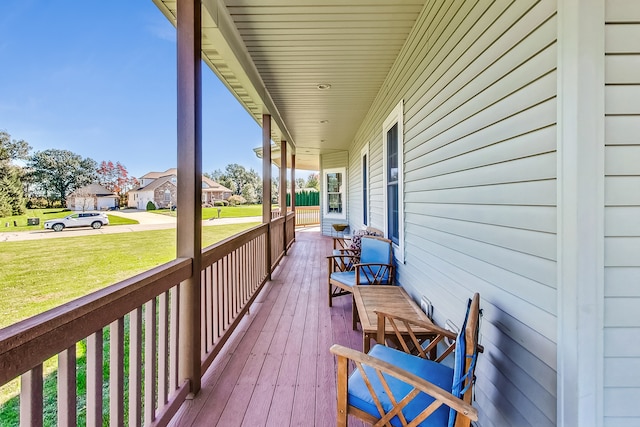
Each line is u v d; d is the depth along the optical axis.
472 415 1.07
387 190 4.01
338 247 8.02
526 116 1.25
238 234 3.21
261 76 3.83
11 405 1.82
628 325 1.02
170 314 1.91
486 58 1.57
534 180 1.21
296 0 2.37
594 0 1.00
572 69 1.02
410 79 2.89
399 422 1.30
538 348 1.19
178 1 1.98
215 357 2.45
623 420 1.02
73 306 1.08
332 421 1.80
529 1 1.23
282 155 6.88
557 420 1.08
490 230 1.54
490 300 1.55
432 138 2.36
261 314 3.45
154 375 1.60
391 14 2.58
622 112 1.01
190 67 1.97
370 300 2.69
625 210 1.01
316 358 2.49
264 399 1.98
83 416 2.03
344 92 4.47
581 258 1.01
